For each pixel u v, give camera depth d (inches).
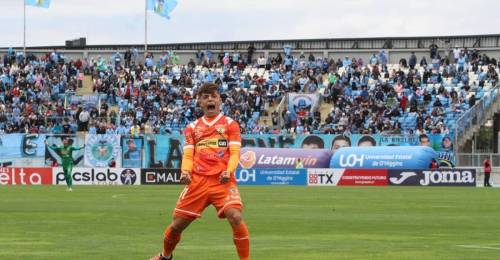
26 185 2442.2
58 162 2785.4
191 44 4207.7
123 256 705.6
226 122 585.9
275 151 2664.9
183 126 3073.3
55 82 3314.5
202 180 577.0
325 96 3112.7
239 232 568.7
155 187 2324.1
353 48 3676.2
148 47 4296.3
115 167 2691.9
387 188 2322.8
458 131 2763.3
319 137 2770.7
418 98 3097.9
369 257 706.8
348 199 1732.3
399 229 1021.2
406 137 2726.4
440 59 3358.8
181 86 3302.2
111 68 3447.3
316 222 1127.0
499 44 3690.9
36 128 3009.4
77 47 4291.3
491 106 2925.7
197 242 832.9
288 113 2997.0
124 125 3053.6
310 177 2600.9
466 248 786.8
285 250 761.0
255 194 1942.7
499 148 2741.1
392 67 3422.7
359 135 2755.9
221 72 3442.4
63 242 832.3
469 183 2522.1
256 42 4042.8
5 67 3467.0
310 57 3425.2
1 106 3149.6
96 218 1177.4
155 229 999.0
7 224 1068.5
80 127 3021.7
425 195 1914.4
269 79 3334.2
